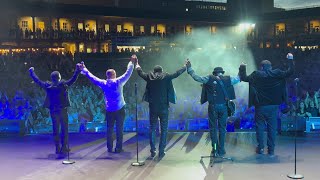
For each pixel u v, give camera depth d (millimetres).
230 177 6965
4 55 29625
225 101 8461
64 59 30438
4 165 8117
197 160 8266
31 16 36250
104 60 32094
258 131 8719
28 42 35219
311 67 29938
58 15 36938
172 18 40500
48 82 9078
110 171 7508
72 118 15016
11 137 11312
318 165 7715
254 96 8586
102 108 16109
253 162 8000
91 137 11180
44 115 14102
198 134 11344
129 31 40406
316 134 11133
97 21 39656
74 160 8445
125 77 8953
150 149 9031
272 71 8445
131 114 16156
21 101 14453
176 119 14172
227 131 11766
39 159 8609
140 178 7000
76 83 27281
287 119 11086
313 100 13906
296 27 40688
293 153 8758
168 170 7508
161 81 8453
